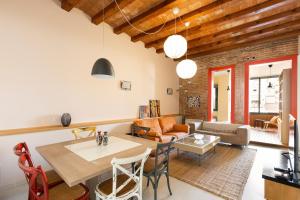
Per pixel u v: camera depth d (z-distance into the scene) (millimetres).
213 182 2559
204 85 6055
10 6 2609
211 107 5914
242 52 5227
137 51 4918
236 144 4371
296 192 1523
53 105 3102
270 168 1823
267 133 6117
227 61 5535
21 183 2551
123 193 1546
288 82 4516
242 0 2840
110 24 4102
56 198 1461
